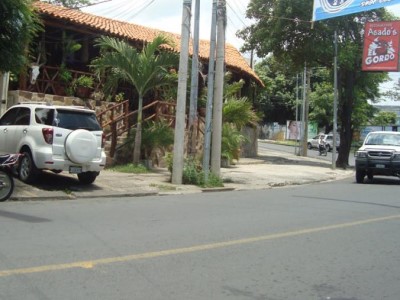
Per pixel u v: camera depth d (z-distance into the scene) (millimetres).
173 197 12383
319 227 8758
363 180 18984
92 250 6430
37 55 18188
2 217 8414
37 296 4703
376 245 7551
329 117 49438
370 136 19453
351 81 28484
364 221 9602
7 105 16453
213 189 14305
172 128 19156
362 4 15102
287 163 27734
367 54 21891
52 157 11703
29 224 7891
